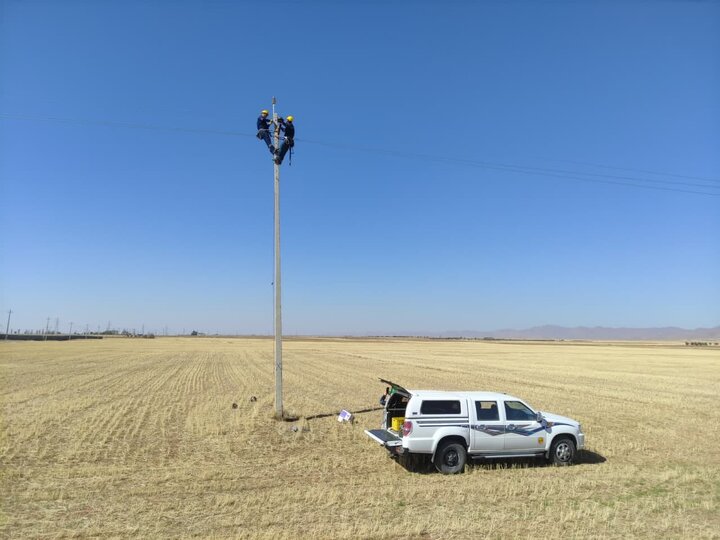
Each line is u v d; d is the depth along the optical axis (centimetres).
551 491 1030
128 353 7300
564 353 9438
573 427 1308
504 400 1266
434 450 1188
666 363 6322
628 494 1032
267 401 2400
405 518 865
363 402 2412
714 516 906
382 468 1229
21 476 1112
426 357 7238
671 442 1612
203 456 1325
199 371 4275
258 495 989
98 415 1919
